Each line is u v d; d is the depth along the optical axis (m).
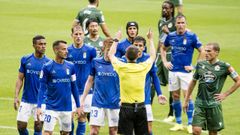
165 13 32.16
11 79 41.12
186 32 30.25
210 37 60.94
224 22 72.25
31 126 29.97
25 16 74.56
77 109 25.28
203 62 24.98
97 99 25.38
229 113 32.91
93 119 25.39
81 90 28.16
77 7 85.56
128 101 23.58
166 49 32.69
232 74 24.72
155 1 95.94
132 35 27.62
